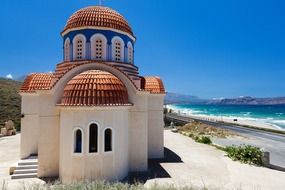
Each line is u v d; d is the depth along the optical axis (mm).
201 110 197750
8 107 51750
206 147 26859
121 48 20156
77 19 19781
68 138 15133
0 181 15375
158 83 21562
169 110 101375
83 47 19344
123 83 17641
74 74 17031
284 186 14930
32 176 16219
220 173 17359
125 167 16562
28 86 19891
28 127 19688
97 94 15172
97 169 14977
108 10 20781
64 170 15203
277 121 91750
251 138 40312
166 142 30047
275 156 27250
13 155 22125
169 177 16375
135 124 17688
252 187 14664
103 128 15188
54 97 16484
